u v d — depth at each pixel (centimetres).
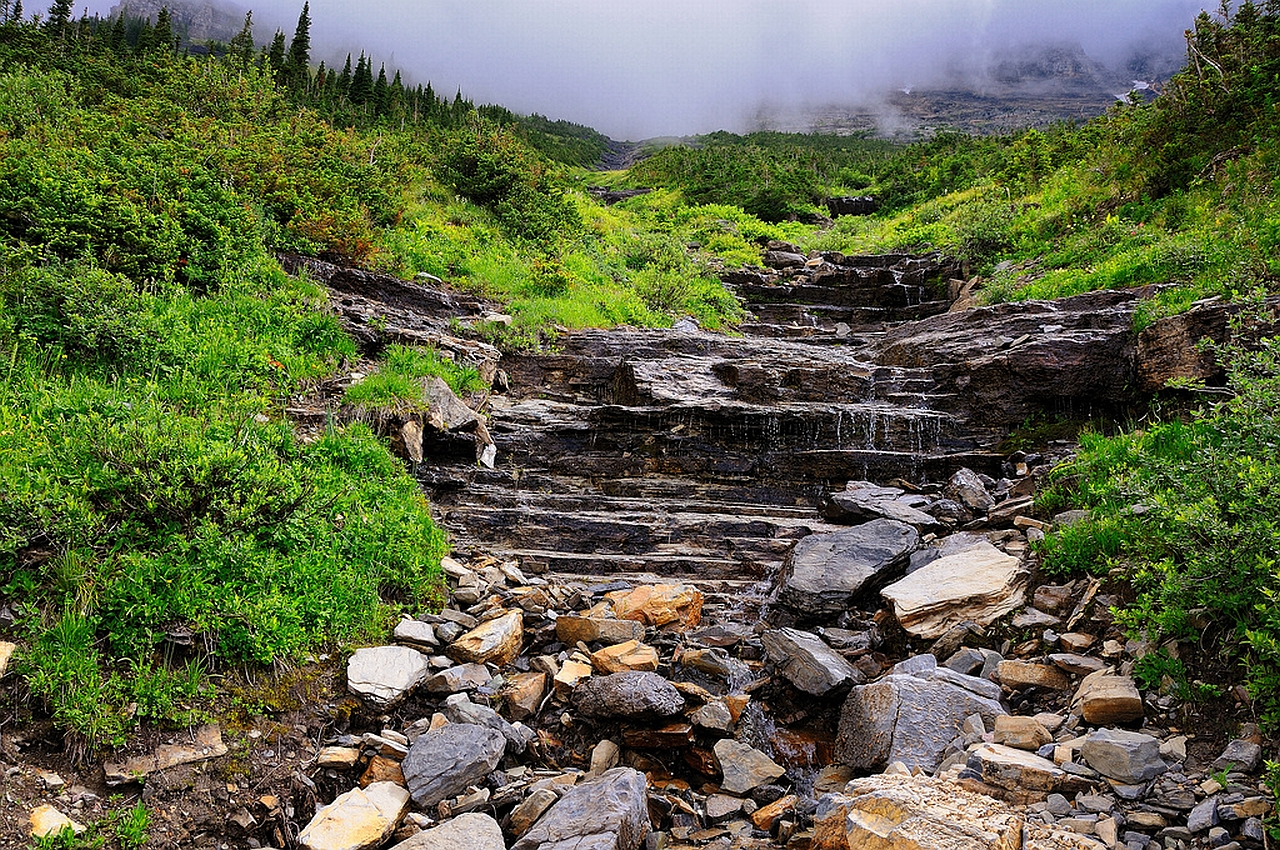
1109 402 1026
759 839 454
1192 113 1684
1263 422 536
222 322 994
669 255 2283
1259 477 472
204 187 1212
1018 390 1072
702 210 3509
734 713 570
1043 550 673
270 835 438
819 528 876
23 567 505
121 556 523
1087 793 411
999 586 647
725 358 1400
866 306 2167
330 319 1104
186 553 552
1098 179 1928
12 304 823
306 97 3503
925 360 1270
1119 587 588
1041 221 1941
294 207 1385
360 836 419
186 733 463
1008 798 418
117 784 422
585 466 1043
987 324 1298
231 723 481
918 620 643
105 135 1310
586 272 1938
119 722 445
